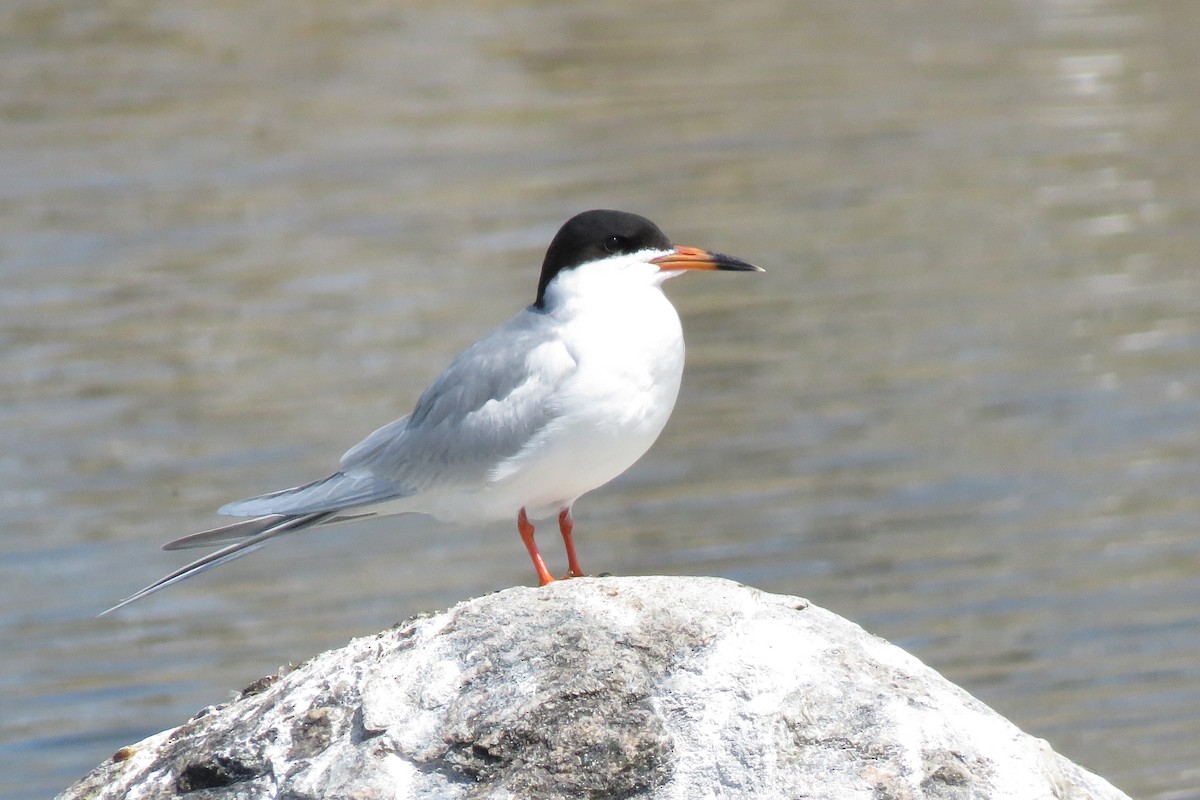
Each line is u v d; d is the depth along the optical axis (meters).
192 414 15.98
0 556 13.81
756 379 17.23
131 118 23.77
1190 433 15.97
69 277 19.17
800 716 6.63
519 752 6.57
